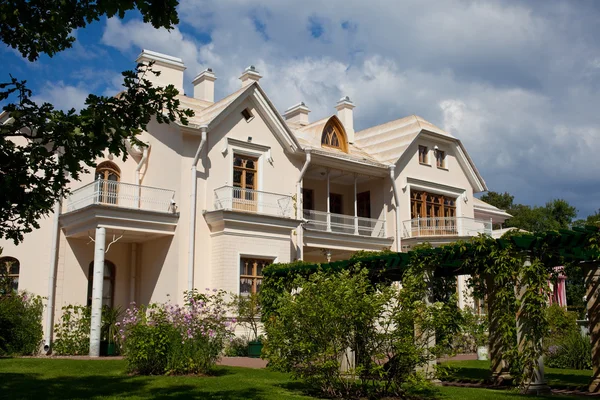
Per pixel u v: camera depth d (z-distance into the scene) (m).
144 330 12.34
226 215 19.17
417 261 11.60
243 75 24.23
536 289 10.05
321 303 9.18
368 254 13.49
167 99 5.72
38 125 5.18
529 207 50.62
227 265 19.11
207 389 9.91
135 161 21.56
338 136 25.48
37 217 5.82
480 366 15.47
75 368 12.88
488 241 10.59
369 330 9.13
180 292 18.86
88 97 5.37
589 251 10.25
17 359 14.67
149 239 20.28
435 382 11.52
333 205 26.75
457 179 28.67
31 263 18.94
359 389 9.46
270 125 21.97
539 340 10.09
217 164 20.31
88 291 19.84
